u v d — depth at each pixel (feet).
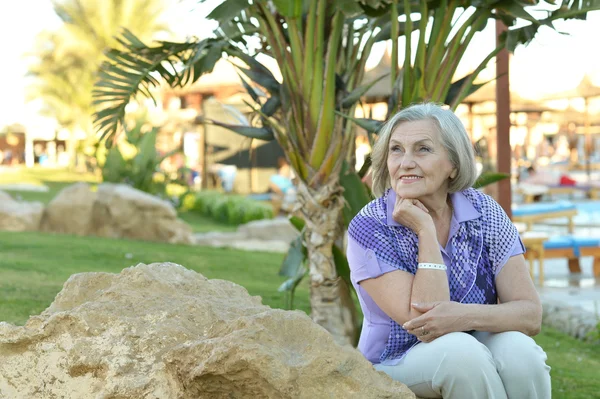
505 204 24.81
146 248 30.99
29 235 31.53
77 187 38.55
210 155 77.66
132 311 7.66
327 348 7.00
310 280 14.44
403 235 8.23
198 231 50.16
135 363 7.12
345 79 15.11
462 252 8.31
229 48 14.70
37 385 7.40
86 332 7.39
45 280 19.74
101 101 14.88
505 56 22.40
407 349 8.16
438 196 8.49
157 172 60.59
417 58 14.01
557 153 113.50
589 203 66.18
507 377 7.60
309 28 13.52
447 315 7.71
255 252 34.14
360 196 14.47
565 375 15.80
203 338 7.32
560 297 28.14
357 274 8.27
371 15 14.47
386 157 8.68
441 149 8.23
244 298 8.62
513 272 8.43
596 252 32.37
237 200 58.90
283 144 14.16
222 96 66.95
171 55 14.96
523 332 8.02
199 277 8.61
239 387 6.70
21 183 81.61
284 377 6.54
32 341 7.50
